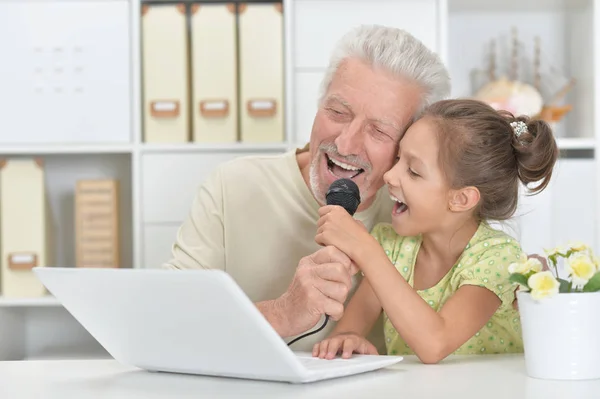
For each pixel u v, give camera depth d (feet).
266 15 10.26
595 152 10.32
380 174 5.60
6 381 3.85
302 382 3.68
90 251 10.44
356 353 4.76
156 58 10.33
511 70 11.44
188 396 3.41
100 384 3.76
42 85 10.39
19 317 11.05
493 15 11.48
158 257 10.33
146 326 3.81
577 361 3.77
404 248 5.77
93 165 11.42
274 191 6.26
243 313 3.37
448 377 3.88
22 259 10.43
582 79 10.99
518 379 3.82
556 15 11.41
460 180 5.18
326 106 5.57
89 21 10.36
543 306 3.81
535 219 10.09
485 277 5.07
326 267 4.69
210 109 10.25
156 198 10.32
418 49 5.56
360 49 5.49
